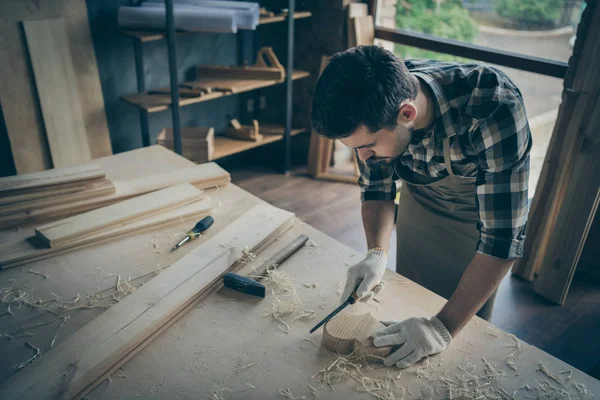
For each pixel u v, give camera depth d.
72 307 1.25
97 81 3.10
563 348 2.38
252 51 3.96
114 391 1.05
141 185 1.71
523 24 3.08
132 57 3.29
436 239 1.73
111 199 1.62
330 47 3.72
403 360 1.12
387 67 1.00
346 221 3.31
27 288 1.31
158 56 3.41
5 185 1.51
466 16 3.30
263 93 4.06
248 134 3.71
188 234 1.50
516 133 1.09
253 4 3.26
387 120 1.01
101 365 1.07
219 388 1.06
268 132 3.84
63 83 2.96
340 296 1.32
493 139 1.11
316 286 1.36
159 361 1.12
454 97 1.17
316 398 1.05
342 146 4.05
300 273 1.40
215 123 3.93
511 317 2.56
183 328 1.21
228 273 1.35
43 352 1.12
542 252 2.73
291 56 3.53
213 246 1.45
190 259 1.39
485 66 1.21
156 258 1.42
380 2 3.70
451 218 1.65
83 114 3.10
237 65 3.84
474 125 1.15
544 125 3.43
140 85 3.34
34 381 1.03
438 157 1.29
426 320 1.16
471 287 1.15
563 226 2.51
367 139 1.08
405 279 1.39
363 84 0.97
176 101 3.12
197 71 3.57
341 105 0.98
